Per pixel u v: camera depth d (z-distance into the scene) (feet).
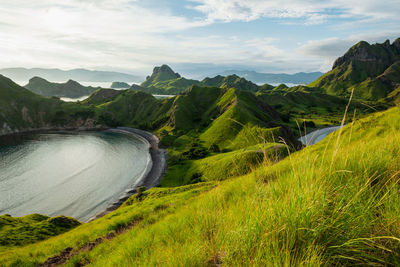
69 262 37.42
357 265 6.61
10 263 56.90
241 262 7.55
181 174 287.07
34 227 136.46
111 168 364.58
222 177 219.82
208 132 463.01
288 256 6.35
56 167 375.04
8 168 368.07
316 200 7.86
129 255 15.08
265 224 7.97
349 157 11.91
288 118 591.78
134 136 629.10
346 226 7.16
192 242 10.77
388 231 7.04
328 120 631.56
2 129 654.53
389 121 56.03
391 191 8.27
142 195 199.82
